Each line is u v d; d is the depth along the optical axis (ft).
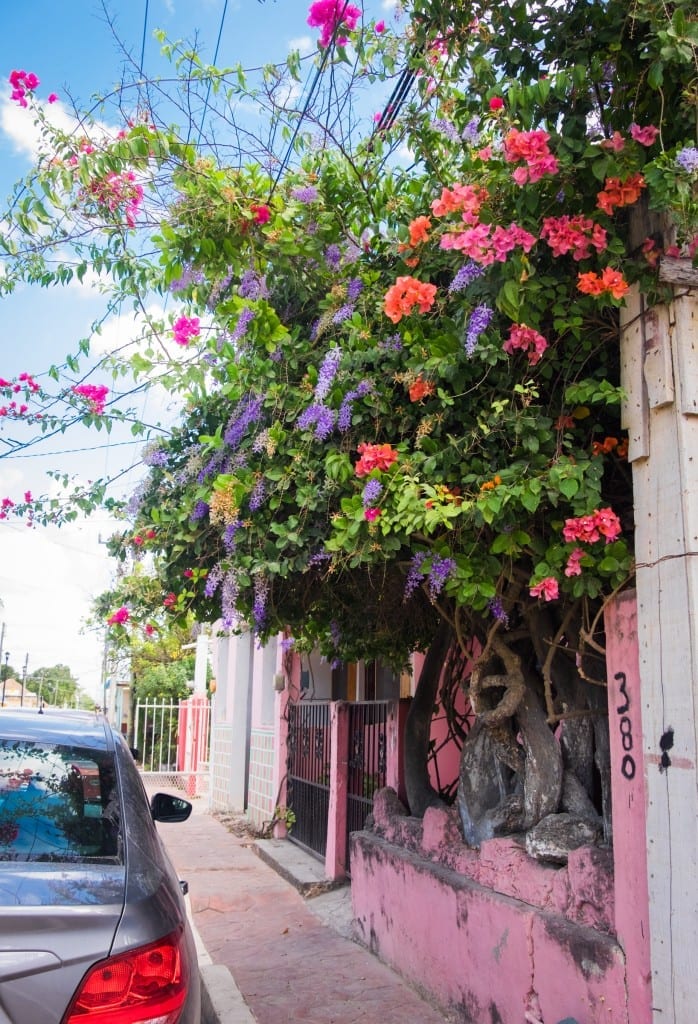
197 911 25.62
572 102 11.64
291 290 15.52
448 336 12.00
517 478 11.37
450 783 23.82
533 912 13.65
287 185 14.11
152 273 15.05
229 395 14.52
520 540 11.92
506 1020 14.06
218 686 53.01
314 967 19.84
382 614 20.10
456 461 12.01
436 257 13.01
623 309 11.78
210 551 15.51
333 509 13.91
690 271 10.86
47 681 199.52
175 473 16.74
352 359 13.58
